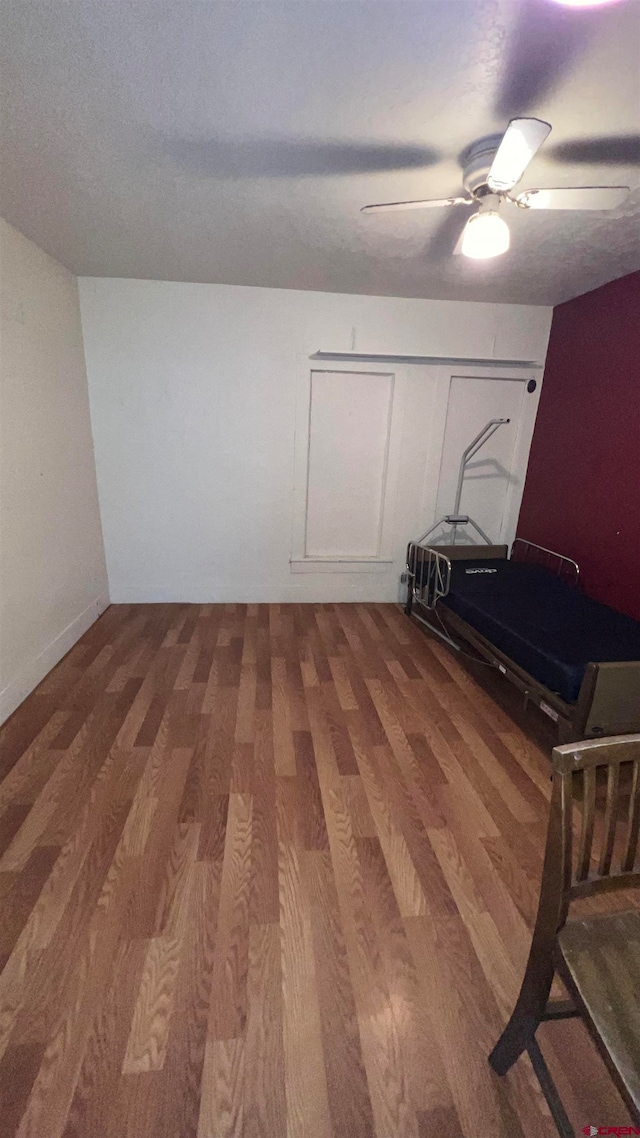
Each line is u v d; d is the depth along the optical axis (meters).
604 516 2.92
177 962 1.22
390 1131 0.95
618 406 2.79
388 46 1.18
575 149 1.57
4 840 1.56
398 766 1.99
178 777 1.87
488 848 1.61
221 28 1.14
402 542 3.82
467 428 3.63
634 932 0.90
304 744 2.10
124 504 3.50
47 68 1.27
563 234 2.17
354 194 1.91
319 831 1.64
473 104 1.37
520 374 3.52
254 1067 1.03
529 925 1.36
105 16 1.11
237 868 1.49
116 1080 1.00
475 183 1.60
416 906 1.39
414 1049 1.07
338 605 3.82
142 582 3.70
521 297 3.18
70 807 1.71
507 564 3.44
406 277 2.85
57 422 2.77
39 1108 0.96
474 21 1.10
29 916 1.32
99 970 1.20
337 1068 1.04
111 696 2.42
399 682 2.66
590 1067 1.06
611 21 1.08
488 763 2.03
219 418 3.39
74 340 2.99
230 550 3.70
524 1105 1.00
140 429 3.35
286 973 1.21
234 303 3.18
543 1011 0.94
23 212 2.13
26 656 2.42
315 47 1.19
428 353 3.35
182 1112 0.96
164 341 3.20
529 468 3.69
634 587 2.70
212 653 2.93
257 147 1.61
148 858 1.51
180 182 1.84
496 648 2.45
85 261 2.74
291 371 3.35
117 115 1.46
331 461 3.61
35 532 2.52
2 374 2.22
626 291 2.70
